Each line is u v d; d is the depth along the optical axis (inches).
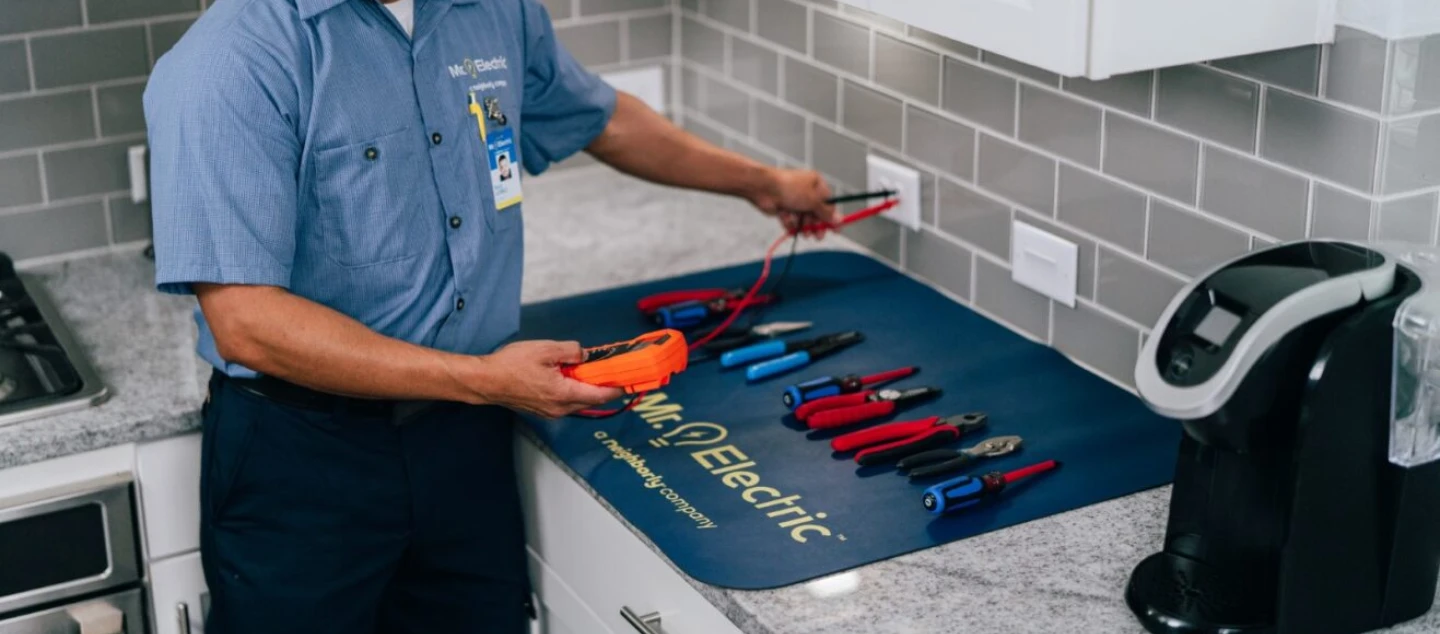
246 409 73.7
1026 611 59.5
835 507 67.9
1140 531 65.2
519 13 79.4
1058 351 83.4
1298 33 63.1
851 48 94.0
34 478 77.0
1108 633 57.9
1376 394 54.6
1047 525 65.8
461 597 80.2
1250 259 57.6
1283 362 53.9
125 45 95.1
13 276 92.8
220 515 75.8
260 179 66.4
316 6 67.7
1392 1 61.0
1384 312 53.7
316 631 76.5
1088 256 79.7
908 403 77.5
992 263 87.0
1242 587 57.9
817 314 88.8
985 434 74.2
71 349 84.4
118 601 80.7
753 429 75.7
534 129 84.7
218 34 66.8
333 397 72.6
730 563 63.5
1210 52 61.4
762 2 100.8
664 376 68.9
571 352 69.2
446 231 72.9
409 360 67.8
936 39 86.8
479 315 75.2
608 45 108.9
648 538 66.3
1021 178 83.1
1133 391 78.5
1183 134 72.1
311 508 74.7
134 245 99.5
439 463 75.6
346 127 69.0
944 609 59.8
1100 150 77.2
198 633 84.3
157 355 85.1
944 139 88.4
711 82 108.4
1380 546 56.9
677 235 101.5
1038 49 60.8
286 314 66.9
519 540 80.1
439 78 72.0
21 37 92.3
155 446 79.7
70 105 94.8
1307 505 55.1
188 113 65.7
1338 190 65.3
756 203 90.4
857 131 95.6
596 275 94.9
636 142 87.4
